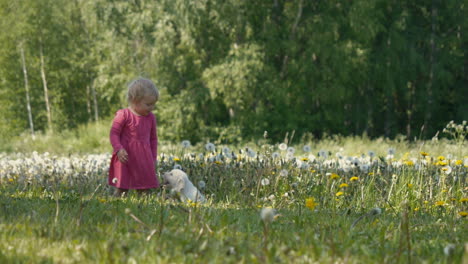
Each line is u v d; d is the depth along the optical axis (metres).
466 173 5.90
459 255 2.53
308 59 22.56
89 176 6.45
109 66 23.19
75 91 31.69
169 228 2.91
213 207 4.36
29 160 7.86
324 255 2.37
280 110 23.50
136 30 21.11
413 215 4.41
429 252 2.72
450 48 25.41
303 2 22.89
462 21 24.81
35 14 26.02
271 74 22.19
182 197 4.89
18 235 2.67
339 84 22.78
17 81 28.56
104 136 19.73
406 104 27.22
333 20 22.41
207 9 20.89
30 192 5.06
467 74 26.94
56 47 27.33
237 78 20.62
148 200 4.58
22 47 26.69
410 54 24.09
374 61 24.25
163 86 22.02
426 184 5.31
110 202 4.09
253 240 2.77
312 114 24.44
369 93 25.31
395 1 24.94
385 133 26.14
